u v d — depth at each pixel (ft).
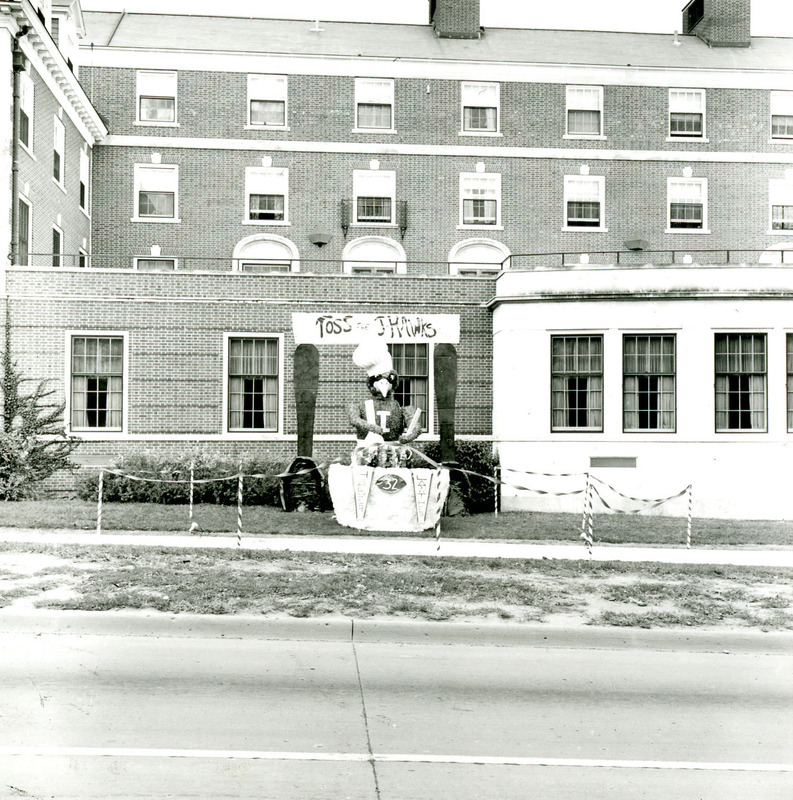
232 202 121.60
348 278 82.17
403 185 123.95
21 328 79.25
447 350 70.59
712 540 58.18
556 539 57.57
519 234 124.77
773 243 127.34
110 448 80.02
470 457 75.31
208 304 81.30
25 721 23.61
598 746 23.12
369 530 58.34
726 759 22.35
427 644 33.91
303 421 70.03
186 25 134.92
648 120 127.24
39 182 93.35
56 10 108.27
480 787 20.07
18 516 59.36
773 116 129.08
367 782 20.12
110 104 120.47
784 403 73.97
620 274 75.15
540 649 33.83
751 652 34.09
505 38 139.23
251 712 24.97
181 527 57.26
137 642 32.65
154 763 20.81
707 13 140.67
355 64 123.95
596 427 75.41
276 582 39.65
